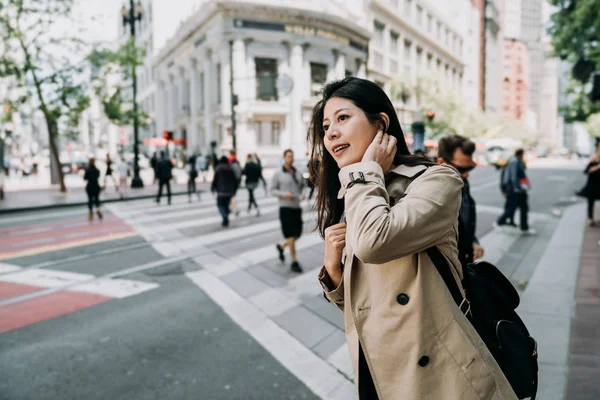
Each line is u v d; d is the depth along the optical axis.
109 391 3.39
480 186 22.17
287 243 6.84
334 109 1.42
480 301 1.50
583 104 20.55
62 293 5.82
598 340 3.77
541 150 102.44
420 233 1.23
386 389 1.33
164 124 64.75
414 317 1.30
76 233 10.39
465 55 93.88
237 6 40.25
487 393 1.29
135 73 21.77
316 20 43.22
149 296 5.69
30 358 3.94
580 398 2.89
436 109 50.16
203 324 4.71
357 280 1.42
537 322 4.23
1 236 10.05
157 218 12.70
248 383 3.48
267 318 4.86
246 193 19.95
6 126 18.98
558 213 12.21
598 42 15.85
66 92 18.94
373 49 56.38
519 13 174.62
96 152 58.25
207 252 8.27
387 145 1.37
